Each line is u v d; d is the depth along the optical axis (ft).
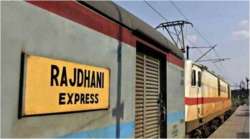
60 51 13.58
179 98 32.58
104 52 17.15
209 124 64.18
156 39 25.50
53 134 12.99
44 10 12.82
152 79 26.17
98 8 16.76
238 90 302.25
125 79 19.66
